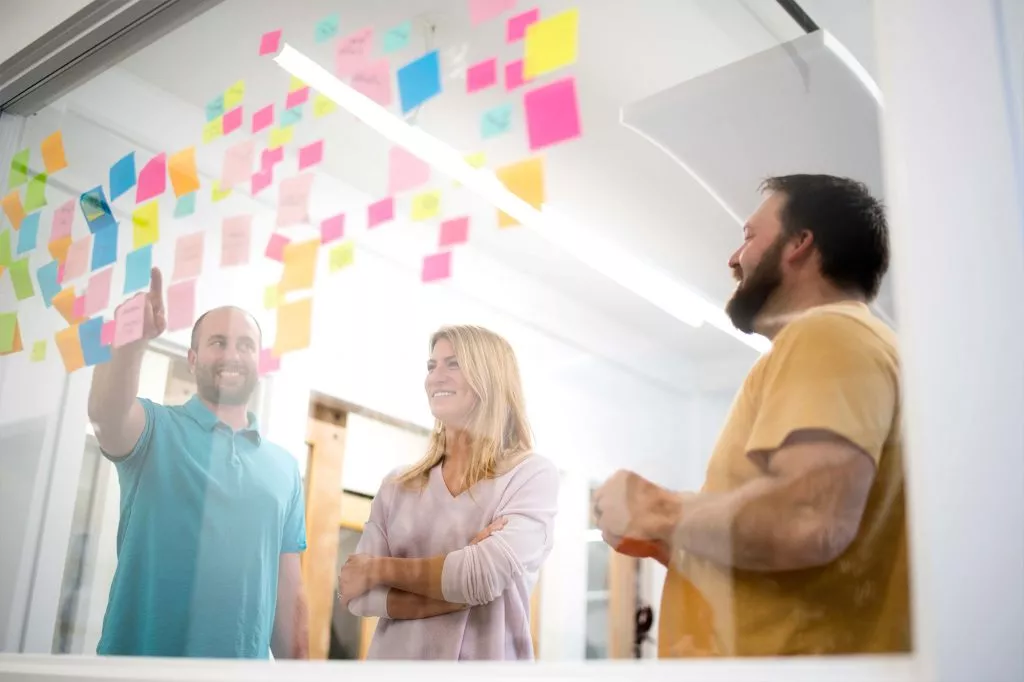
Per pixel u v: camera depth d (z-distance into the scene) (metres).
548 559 0.93
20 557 1.35
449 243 1.13
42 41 1.38
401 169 1.18
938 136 0.65
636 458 0.90
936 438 0.60
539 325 1.05
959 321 0.61
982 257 0.62
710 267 0.91
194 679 0.94
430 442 1.11
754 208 0.89
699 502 0.81
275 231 1.29
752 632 0.72
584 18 1.03
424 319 1.16
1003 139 0.63
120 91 1.44
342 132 1.24
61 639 1.30
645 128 0.99
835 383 0.74
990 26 0.65
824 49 0.85
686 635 0.77
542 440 1.01
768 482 0.76
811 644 0.68
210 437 1.30
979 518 0.57
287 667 0.88
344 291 1.23
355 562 1.08
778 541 0.73
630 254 0.99
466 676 0.77
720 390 0.86
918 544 0.59
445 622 0.98
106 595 1.30
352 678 0.83
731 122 0.94
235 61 1.35
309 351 1.24
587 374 0.99
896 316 0.65
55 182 1.49
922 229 0.64
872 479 0.68
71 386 1.40
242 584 1.19
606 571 0.87
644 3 0.99
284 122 1.31
